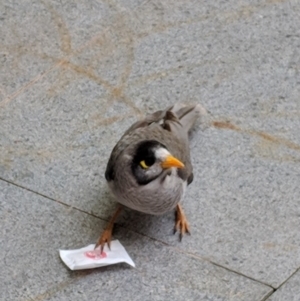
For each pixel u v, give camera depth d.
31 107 6.99
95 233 6.09
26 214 6.21
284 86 7.12
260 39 7.52
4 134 6.79
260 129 6.79
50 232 6.10
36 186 6.40
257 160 6.55
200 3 7.87
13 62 7.38
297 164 6.52
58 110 6.96
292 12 7.78
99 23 7.70
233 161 6.54
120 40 7.55
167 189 5.66
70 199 6.31
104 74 7.25
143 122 6.16
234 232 6.07
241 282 5.77
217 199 6.29
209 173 6.46
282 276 5.80
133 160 5.59
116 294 5.71
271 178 6.42
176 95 7.07
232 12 7.78
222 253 5.95
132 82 7.18
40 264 5.89
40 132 6.79
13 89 7.14
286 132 6.76
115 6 7.85
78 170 6.51
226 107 6.96
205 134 6.75
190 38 7.55
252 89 7.10
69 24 7.69
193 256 5.93
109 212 6.22
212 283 5.77
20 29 7.66
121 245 5.99
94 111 6.95
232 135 6.74
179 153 5.90
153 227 6.12
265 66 7.29
